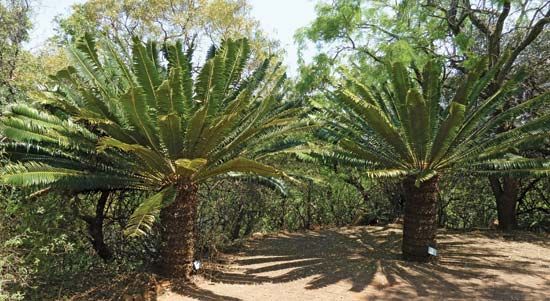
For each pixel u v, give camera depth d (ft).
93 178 18.35
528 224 42.91
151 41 23.94
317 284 20.81
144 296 18.03
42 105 21.07
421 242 24.90
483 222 46.50
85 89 18.39
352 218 44.62
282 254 27.53
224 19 54.24
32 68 22.00
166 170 19.51
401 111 23.08
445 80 37.45
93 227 22.38
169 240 20.47
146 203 16.38
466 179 42.29
